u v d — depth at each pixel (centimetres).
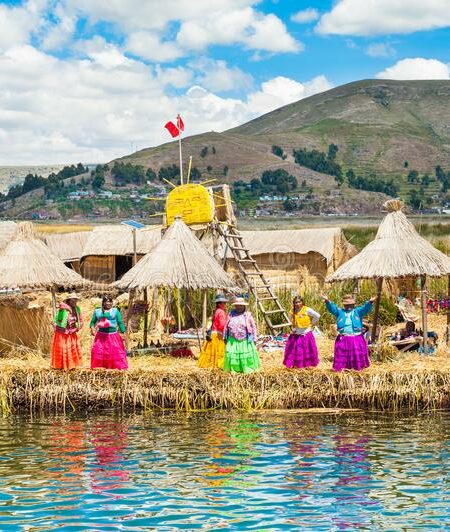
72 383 1415
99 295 2378
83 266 3288
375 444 1148
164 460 1074
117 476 1004
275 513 870
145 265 1661
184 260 1653
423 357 1600
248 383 1408
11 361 1595
